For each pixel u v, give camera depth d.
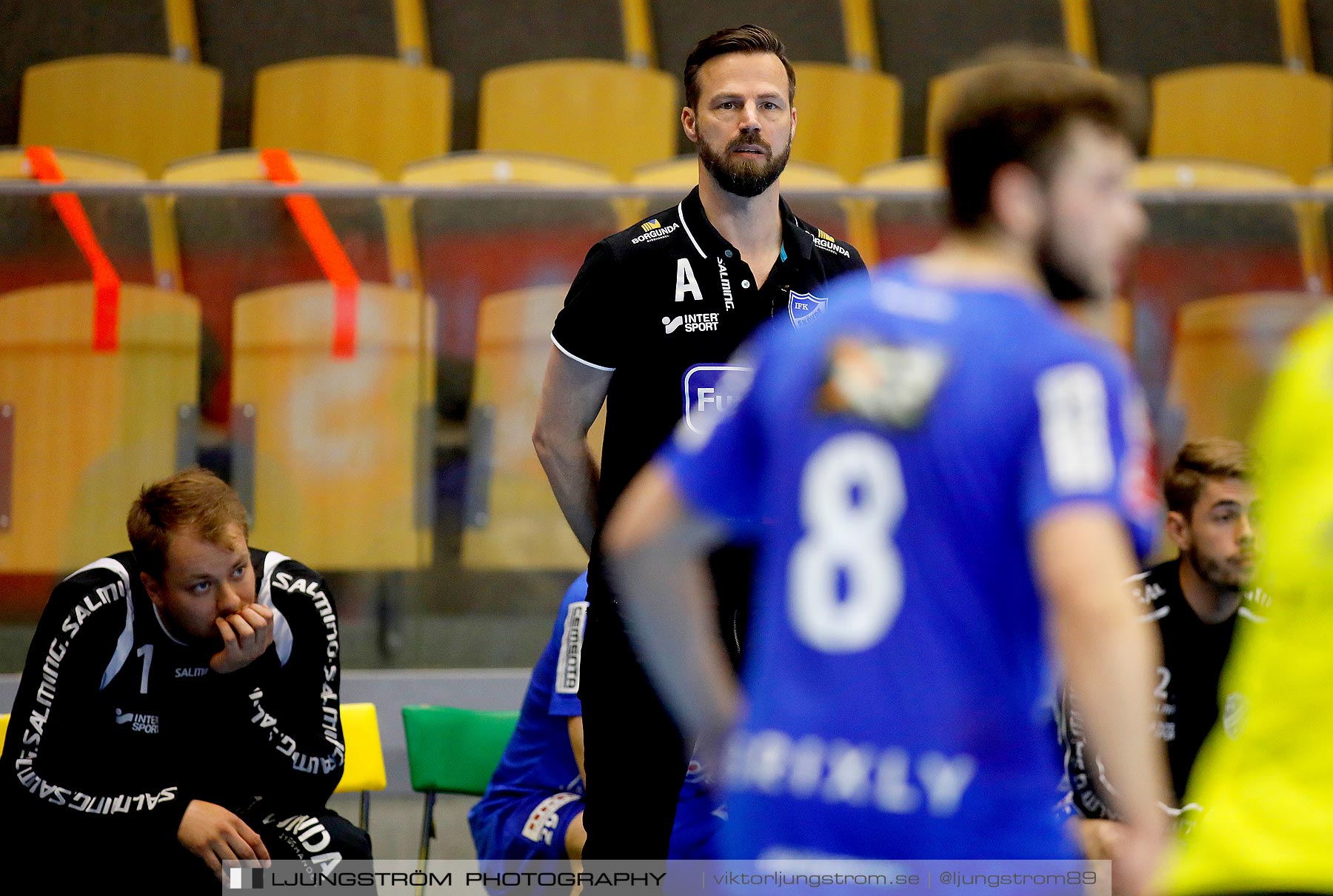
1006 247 4.80
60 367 13.37
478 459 13.77
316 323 13.61
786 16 21.81
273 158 15.47
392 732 13.55
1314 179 18.86
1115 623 4.27
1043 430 4.47
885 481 4.65
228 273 13.53
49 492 13.37
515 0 21.53
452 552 13.76
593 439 13.34
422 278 13.71
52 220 13.36
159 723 9.62
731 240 8.21
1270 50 22.25
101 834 9.16
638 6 22.70
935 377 4.64
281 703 9.80
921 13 22.09
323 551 13.59
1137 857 4.34
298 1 21.09
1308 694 5.62
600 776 8.21
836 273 8.48
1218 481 9.37
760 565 7.78
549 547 13.87
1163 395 14.07
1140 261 14.10
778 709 4.76
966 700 4.52
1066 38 22.12
